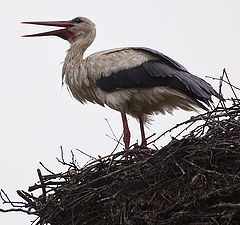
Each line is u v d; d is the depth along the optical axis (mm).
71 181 12570
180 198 11430
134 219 11594
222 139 11727
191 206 11297
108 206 11953
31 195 12695
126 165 12531
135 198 11867
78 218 12086
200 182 11469
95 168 12703
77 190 12188
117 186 12109
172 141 11938
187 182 11586
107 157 12703
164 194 11672
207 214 10961
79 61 16672
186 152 11812
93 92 16328
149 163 12094
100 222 12039
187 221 11148
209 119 12047
